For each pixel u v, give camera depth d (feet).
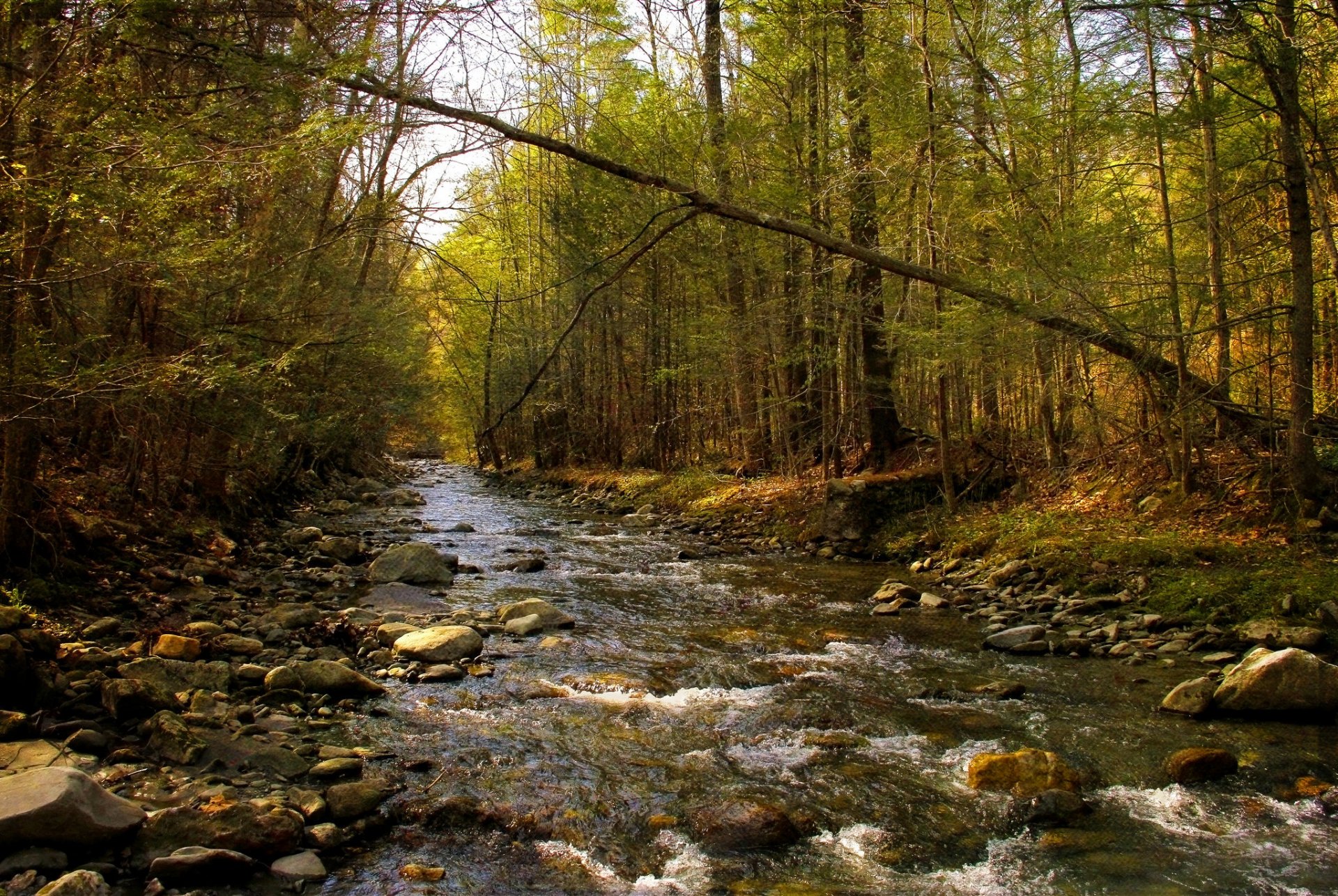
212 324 25.36
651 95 57.36
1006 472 49.70
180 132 18.54
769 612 33.53
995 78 37.22
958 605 34.22
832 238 34.27
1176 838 15.31
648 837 15.51
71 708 18.60
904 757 18.99
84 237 19.42
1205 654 26.03
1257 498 34.99
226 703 20.33
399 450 190.60
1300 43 30.01
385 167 27.02
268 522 54.08
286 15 21.40
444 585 38.42
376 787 16.55
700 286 61.67
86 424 33.22
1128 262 32.73
